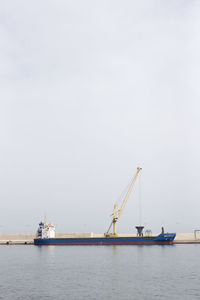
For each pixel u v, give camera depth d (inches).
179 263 4010.8
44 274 3228.3
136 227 7337.6
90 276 3065.9
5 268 3747.5
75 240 7450.8
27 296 2285.9
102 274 3179.1
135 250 6200.8
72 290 2460.6
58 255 5369.1
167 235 7121.1
